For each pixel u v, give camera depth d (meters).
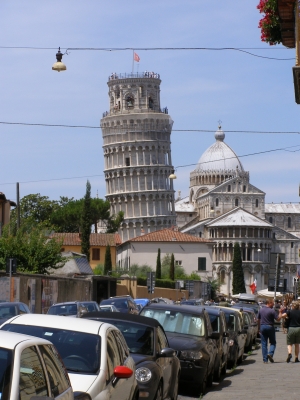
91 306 42.81
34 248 68.75
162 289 117.69
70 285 70.69
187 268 155.50
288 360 36.12
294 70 20.78
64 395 10.59
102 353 13.53
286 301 69.56
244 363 36.94
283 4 21.23
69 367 13.12
